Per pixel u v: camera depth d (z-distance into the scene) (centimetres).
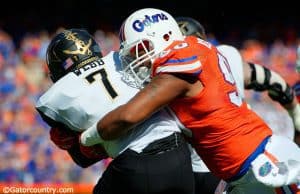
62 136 1452
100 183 1419
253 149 1359
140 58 1370
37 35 5419
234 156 1359
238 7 6600
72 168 3256
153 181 1353
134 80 1392
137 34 1377
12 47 4422
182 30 1717
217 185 1655
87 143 1358
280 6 6744
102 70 1407
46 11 6231
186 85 1327
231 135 1359
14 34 5806
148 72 1379
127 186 1366
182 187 1378
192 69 1321
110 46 4966
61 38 1454
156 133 1360
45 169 3331
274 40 6128
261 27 6519
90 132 1341
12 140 3559
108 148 1388
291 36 6319
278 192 1412
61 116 1405
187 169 1384
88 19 6344
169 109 1374
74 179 3216
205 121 1355
